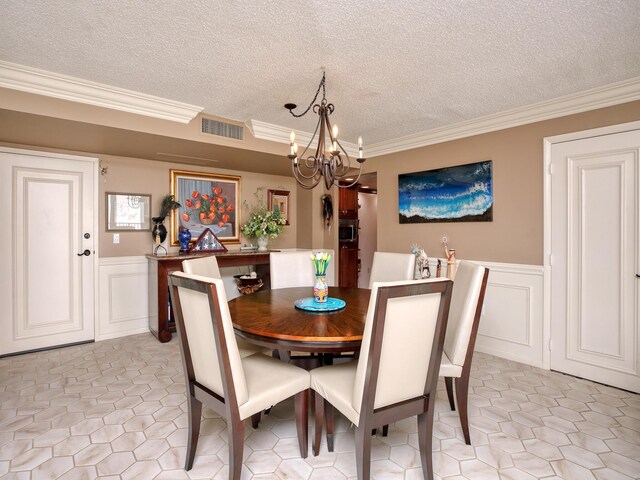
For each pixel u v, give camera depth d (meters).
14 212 3.28
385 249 4.38
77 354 3.31
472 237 3.54
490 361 3.22
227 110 3.18
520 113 3.13
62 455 1.84
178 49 2.13
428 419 1.62
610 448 1.93
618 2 1.69
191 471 1.72
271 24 1.87
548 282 3.03
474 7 1.73
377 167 4.46
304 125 3.60
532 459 1.84
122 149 3.51
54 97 2.52
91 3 1.70
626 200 2.63
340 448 1.93
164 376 2.83
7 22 1.85
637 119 2.57
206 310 1.53
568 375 2.92
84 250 3.63
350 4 1.70
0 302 3.23
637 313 2.59
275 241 5.11
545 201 3.03
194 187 4.33
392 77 2.50
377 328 1.38
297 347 1.69
